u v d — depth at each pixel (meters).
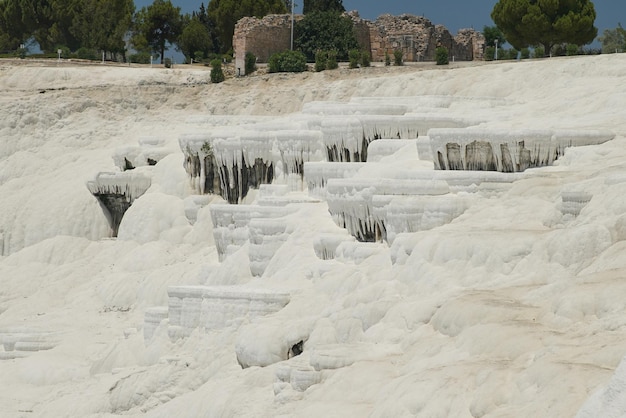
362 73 106.62
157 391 60.09
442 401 40.47
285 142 78.25
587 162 61.53
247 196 81.62
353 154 75.12
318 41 120.94
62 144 104.81
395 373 45.91
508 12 110.31
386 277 55.66
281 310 58.66
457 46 126.25
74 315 78.75
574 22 108.31
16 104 106.75
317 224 66.88
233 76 118.12
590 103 76.31
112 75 118.44
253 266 68.56
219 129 87.88
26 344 73.62
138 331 70.12
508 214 57.31
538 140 63.12
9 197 96.50
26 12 152.50
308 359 51.03
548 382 37.81
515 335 42.78
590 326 41.91
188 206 85.88
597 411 30.53
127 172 90.44
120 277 82.25
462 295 49.00
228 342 59.50
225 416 51.84
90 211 92.25
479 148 64.69
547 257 50.53
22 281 86.69
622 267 46.38
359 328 52.72
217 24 146.38
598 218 51.31
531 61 94.62
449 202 58.94
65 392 65.25
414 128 74.00
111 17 146.62
